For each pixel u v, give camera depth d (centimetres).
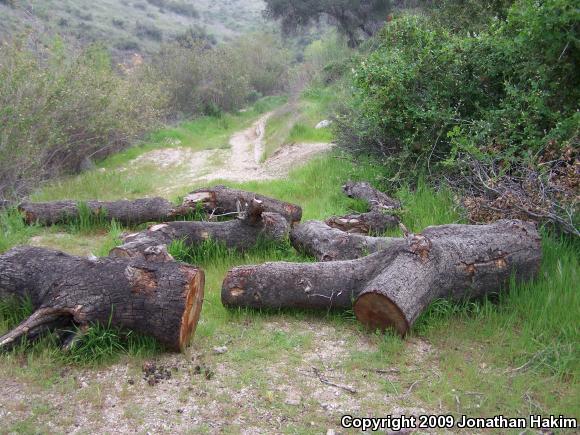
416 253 459
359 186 804
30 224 751
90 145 1337
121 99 1469
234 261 603
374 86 796
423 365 407
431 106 764
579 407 356
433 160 787
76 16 4588
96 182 1091
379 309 433
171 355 415
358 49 2269
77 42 1591
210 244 611
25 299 435
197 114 2536
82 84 1287
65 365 395
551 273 511
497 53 728
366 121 885
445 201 693
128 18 5272
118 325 407
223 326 463
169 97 2305
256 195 744
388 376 394
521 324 459
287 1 2802
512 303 479
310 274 477
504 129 677
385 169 854
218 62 2705
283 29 3023
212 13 8075
